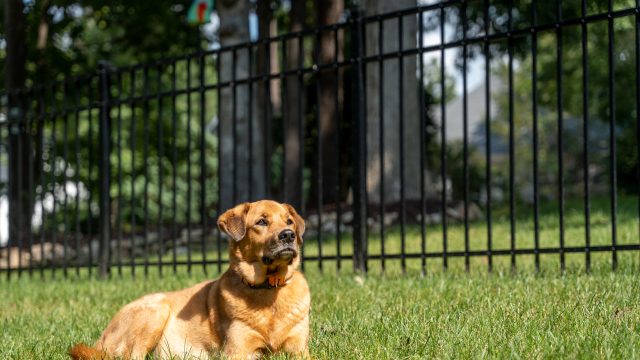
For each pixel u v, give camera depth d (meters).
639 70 6.18
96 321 6.06
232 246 4.48
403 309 5.51
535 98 6.61
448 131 45.41
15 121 10.78
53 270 9.81
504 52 19.19
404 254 7.39
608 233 10.17
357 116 7.85
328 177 20.77
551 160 31.42
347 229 14.90
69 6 19.88
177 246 15.26
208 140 27.58
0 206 21.81
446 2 7.16
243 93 16.78
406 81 15.59
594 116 29.19
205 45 21.92
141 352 4.48
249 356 4.24
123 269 11.79
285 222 4.45
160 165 9.11
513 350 3.95
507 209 19.50
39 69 19.25
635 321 4.54
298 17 19.92
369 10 15.56
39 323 6.20
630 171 23.58
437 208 15.24
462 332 4.54
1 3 19.22
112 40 21.48
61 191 23.28
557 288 5.77
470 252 7.02
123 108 24.83
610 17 6.25
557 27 6.50
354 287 6.73
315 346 4.63
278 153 26.86
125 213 24.94
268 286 4.28
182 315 4.58
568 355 3.86
